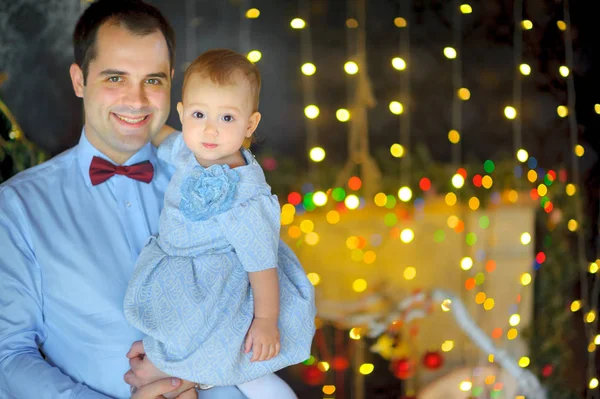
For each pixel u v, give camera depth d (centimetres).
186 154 180
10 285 179
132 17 189
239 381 167
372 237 370
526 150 392
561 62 386
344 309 367
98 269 187
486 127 391
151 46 190
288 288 177
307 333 177
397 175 373
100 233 192
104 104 188
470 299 382
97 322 184
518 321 362
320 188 362
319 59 374
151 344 166
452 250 379
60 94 322
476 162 390
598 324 384
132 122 191
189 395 170
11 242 181
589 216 389
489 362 376
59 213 189
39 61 319
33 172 193
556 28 386
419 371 380
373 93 379
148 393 166
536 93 391
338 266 367
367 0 377
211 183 162
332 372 372
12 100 315
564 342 385
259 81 171
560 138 389
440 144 388
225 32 366
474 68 389
